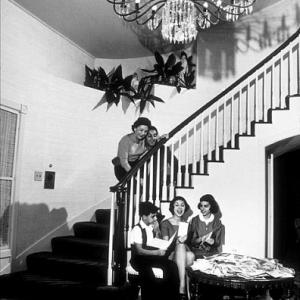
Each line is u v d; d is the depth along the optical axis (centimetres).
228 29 687
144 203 406
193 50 712
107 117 629
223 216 518
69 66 642
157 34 643
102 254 463
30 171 511
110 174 626
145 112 646
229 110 621
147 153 475
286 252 845
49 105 547
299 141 573
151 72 671
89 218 595
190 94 673
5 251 467
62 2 521
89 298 404
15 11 507
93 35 632
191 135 608
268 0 624
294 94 516
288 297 341
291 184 890
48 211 534
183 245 427
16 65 500
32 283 425
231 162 525
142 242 396
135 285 418
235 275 307
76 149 583
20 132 496
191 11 461
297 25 620
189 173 530
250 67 662
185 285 417
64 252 498
